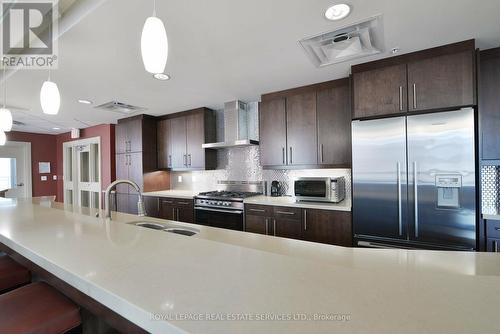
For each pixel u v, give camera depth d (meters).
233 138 3.56
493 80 2.02
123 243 1.01
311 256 1.12
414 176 2.07
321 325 0.47
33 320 0.91
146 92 3.05
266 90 3.10
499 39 1.90
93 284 0.66
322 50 2.06
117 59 2.12
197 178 4.44
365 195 2.29
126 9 1.47
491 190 2.20
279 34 1.80
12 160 5.54
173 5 1.45
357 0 1.44
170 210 3.94
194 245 0.98
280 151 3.12
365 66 2.30
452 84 1.96
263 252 0.89
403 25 1.70
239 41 1.89
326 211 2.62
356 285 0.63
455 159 1.93
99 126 5.09
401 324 0.46
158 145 4.48
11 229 1.26
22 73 2.36
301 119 2.98
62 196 6.08
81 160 5.55
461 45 1.94
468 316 0.49
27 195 5.68
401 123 2.13
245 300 0.56
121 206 4.58
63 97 3.20
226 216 3.36
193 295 0.59
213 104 3.75
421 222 2.05
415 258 1.08
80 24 1.61
